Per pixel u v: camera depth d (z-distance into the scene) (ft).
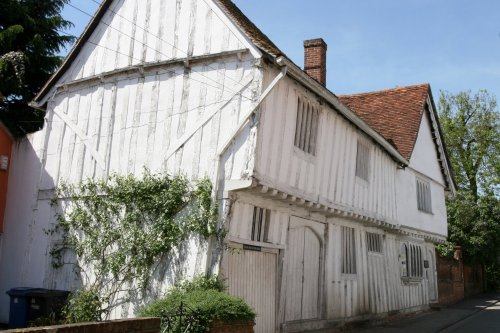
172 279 32.32
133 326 19.31
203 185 32.17
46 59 58.29
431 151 72.23
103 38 40.83
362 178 48.14
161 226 33.24
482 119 129.39
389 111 67.77
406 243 64.03
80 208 38.32
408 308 62.03
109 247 36.06
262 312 34.58
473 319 61.11
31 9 59.93
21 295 35.29
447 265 84.17
